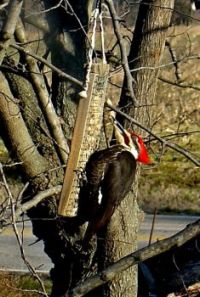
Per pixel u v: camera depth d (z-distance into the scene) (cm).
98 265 1197
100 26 936
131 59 1167
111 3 885
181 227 2895
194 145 3253
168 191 3294
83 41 1146
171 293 1549
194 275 1633
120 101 1152
